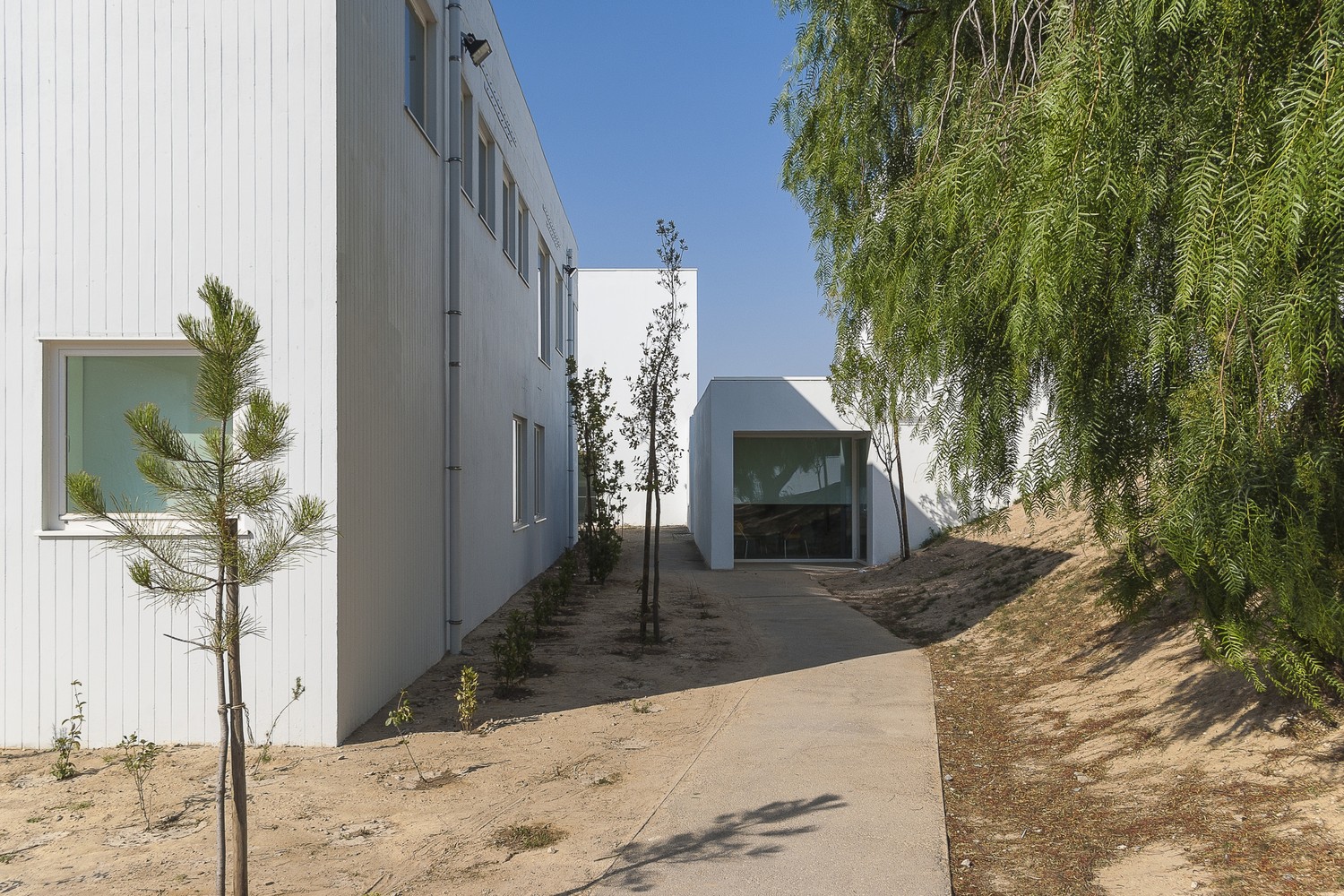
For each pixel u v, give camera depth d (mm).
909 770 5418
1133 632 7633
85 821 4648
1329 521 3895
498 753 5887
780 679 8250
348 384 6188
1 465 6020
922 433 5133
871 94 6637
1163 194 3646
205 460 3412
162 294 5988
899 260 4910
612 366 35156
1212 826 4160
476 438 10750
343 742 6070
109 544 5934
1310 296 2971
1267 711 5117
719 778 5258
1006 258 3867
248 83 5992
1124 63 3547
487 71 11445
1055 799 4914
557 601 12320
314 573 5941
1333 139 2762
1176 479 3723
